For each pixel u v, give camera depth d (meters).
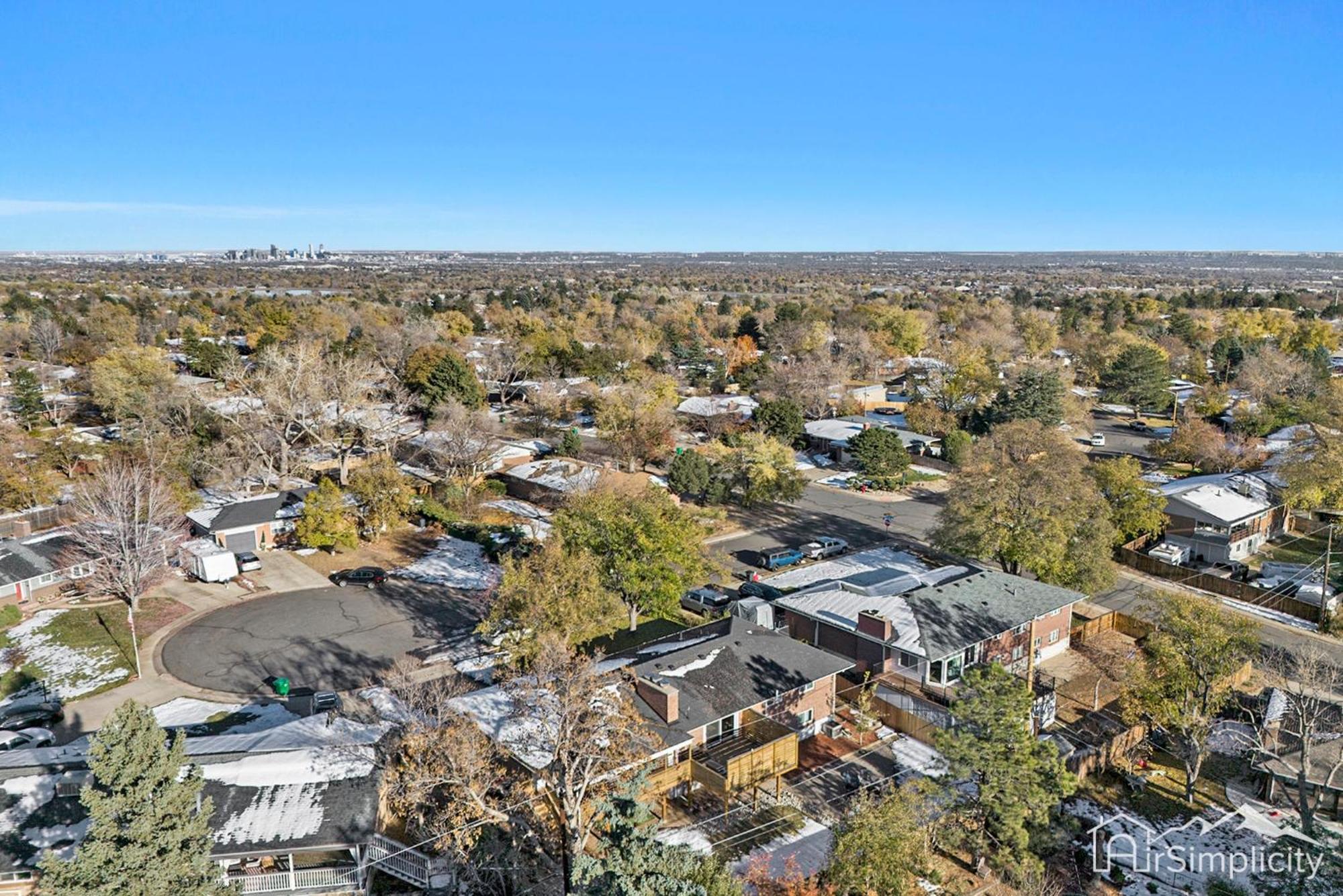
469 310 176.88
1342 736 34.81
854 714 39.59
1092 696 41.75
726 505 71.88
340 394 80.75
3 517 61.34
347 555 59.00
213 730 36.50
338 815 28.03
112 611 49.81
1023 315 166.75
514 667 36.50
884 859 25.33
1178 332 150.50
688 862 22.45
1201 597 52.19
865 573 50.19
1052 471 48.34
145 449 66.44
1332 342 136.75
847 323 155.62
